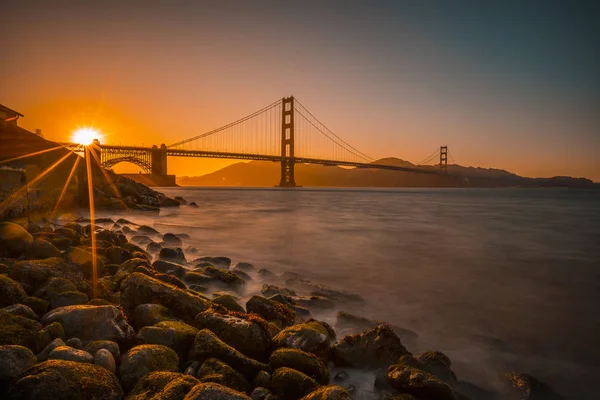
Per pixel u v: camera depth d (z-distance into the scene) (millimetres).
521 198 75750
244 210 38344
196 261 10828
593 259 13961
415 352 5980
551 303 8586
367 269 11953
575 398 4844
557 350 6152
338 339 6066
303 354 4449
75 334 4340
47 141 20266
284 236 19438
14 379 3217
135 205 31250
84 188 27688
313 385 3963
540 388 4879
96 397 3217
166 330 4535
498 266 12641
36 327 4289
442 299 8797
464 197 80125
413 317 7586
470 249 16078
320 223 26344
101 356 3723
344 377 4824
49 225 14852
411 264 12844
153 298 5680
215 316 5074
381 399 4199
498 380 5180
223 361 4250
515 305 8445
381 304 8375
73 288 5934
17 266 6152
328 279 10617
